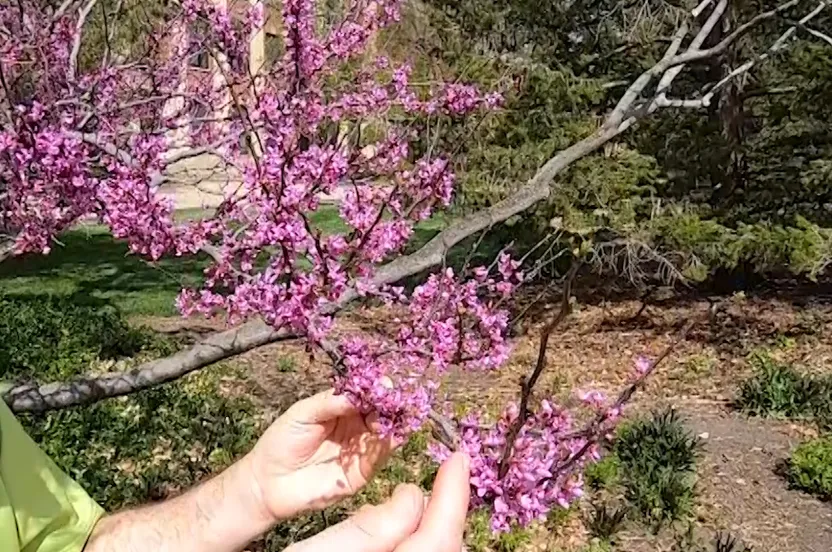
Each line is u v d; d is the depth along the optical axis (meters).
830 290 11.02
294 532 4.88
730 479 6.30
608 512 5.69
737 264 9.52
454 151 4.00
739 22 9.25
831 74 9.13
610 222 9.03
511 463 1.64
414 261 3.78
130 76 5.43
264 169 2.77
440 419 1.98
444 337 2.47
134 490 5.75
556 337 9.35
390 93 5.24
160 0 5.46
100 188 3.57
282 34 4.29
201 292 2.94
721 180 9.91
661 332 9.55
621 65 10.19
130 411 7.00
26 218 3.92
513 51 9.80
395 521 1.08
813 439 6.84
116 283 12.02
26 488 1.75
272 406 7.72
